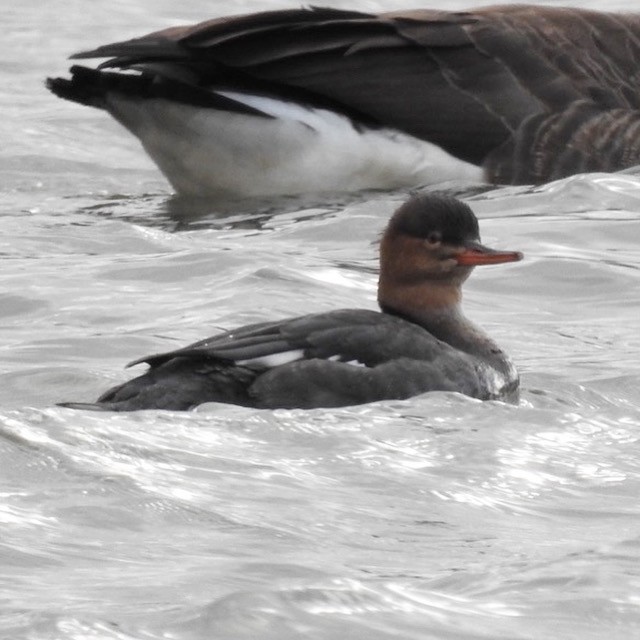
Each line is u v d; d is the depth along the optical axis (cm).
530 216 1923
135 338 1495
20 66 2638
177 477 1075
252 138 1994
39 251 1806
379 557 963
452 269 1416
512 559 962
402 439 1184
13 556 940
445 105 2028
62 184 2120
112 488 1045
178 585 900
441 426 1219
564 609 886
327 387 1275
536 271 1731
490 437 1195
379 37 2031
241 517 1018
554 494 1087
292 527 1005
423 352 1325
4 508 1005
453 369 1330
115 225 1892
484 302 1661
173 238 1847
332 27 2020
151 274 1714
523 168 2036
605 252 1806
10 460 1082
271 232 1875
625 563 955
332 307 1619
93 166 2194
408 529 1013
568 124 2044
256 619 849
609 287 1695
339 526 1012
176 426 1177
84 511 1009
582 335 1548
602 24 2119
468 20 2077
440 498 1070
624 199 1959
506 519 1039
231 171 2012
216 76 2005
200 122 1994
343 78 2011
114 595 884
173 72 1984
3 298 1627
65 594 884
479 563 954
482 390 1343
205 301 1623
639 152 2053
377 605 877
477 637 849
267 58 1995
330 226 1878
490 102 2039
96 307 1600
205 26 1984
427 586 913
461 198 1992
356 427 1203
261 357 1274
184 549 962
